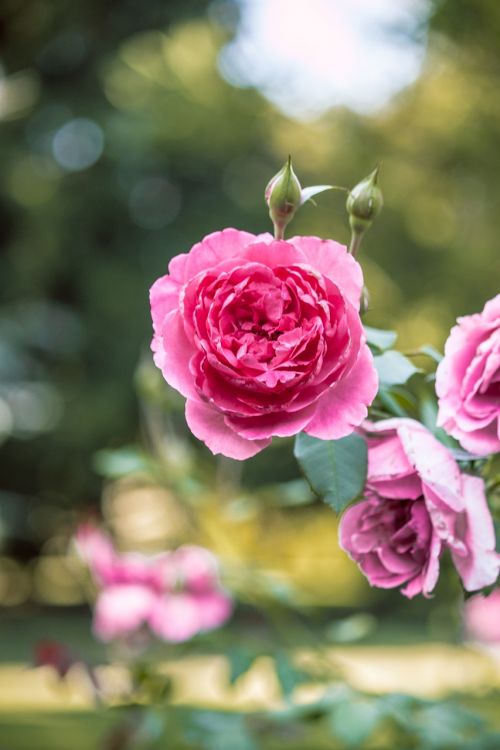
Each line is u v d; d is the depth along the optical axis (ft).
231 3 56.39
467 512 4.41
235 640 8.68
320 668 8.24
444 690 10.72
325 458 4.47
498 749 7.41
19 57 33.53
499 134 29.71
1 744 18.93
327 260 4.26
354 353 4.12
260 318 4.17
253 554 9.94
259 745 7.93
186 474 9.69
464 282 41.68
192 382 4.15
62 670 8.97
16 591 65.46
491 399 4.52
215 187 66.03
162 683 8.80
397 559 4.61
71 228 62.54
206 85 54.54
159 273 63.87
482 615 12.80
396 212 44.01
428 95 36.52
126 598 9.57
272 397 4.09
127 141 58.23
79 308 62.44
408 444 4.43
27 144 61.00
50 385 54.70
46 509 63.41
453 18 21.11
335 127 44.47
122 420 60.54
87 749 18.25
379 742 8.79
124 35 56.34
